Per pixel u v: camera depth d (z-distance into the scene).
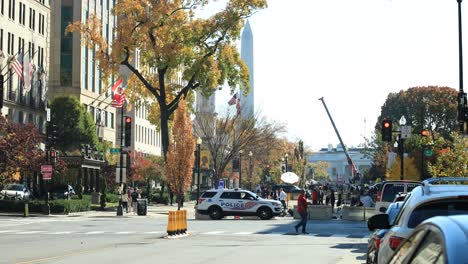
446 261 4.55
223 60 65.31
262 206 49.72
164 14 62.38
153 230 36.56
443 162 34.69
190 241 29.36
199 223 44.50
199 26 63.22
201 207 50.00
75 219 48.53
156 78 69.38
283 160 122.81
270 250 25.03
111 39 104.38
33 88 82.12
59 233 34.03
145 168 82.56
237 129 83.44
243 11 63.78
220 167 83.00
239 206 49.75
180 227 32.81
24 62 69.25
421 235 5.43
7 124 56.03
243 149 85.75
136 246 26.41
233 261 20.70
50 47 91.50
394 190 29.70
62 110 84.38
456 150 33.38
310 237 32.72
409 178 59.88
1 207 53.47
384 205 29.55
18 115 77.81
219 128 83.62
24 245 26.53
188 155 61.34
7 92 75.25
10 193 59.41
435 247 4.96
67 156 66.19
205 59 63.34
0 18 73.81
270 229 38.50
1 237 31.09
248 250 24.92
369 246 14.14
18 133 55.97
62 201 54.38
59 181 71.88
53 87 91.00
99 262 20.09
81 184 72.06
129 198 61.56
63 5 91.88
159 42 63.53
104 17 101.69
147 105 72.25
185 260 20.88
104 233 34.19
